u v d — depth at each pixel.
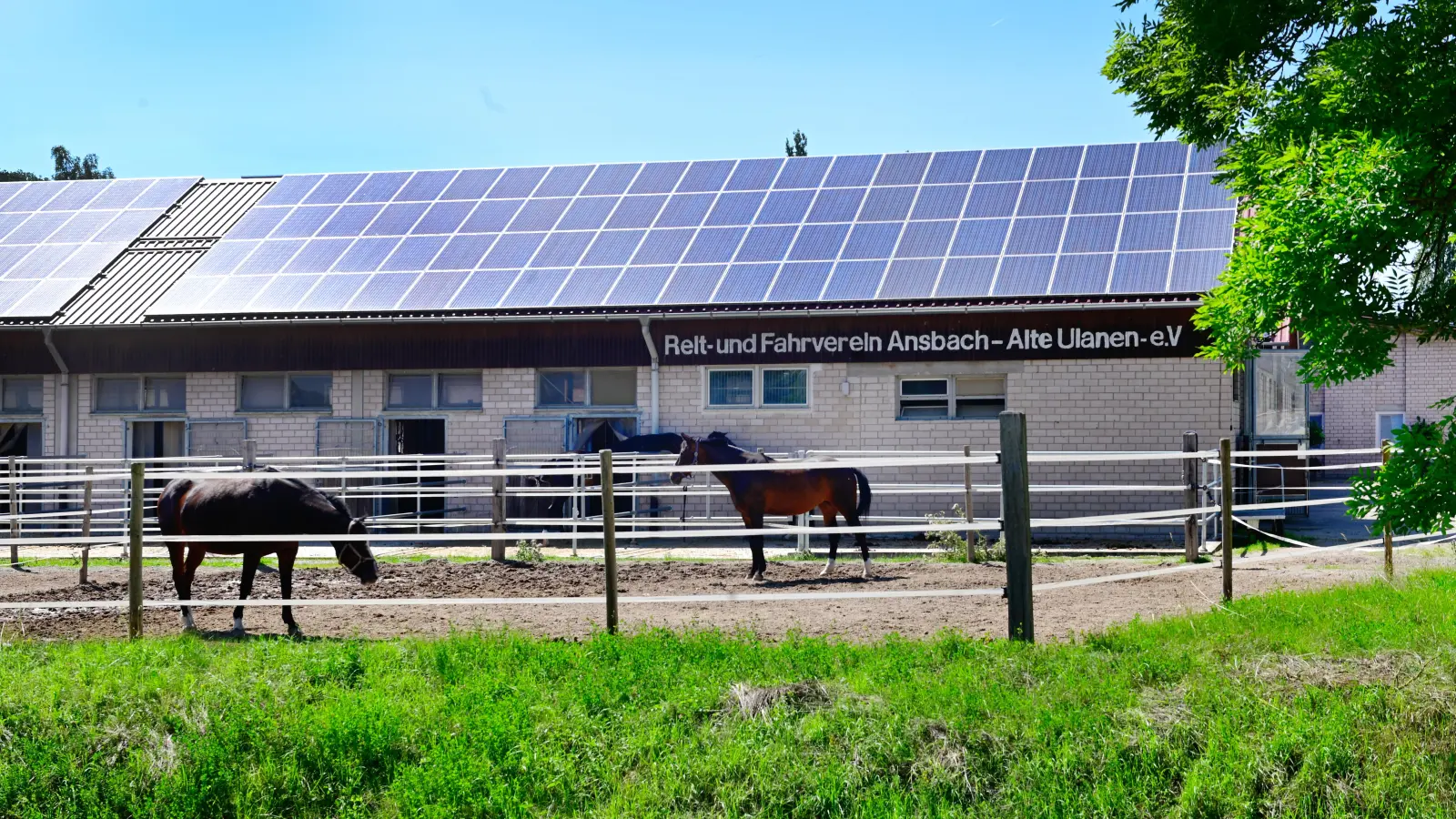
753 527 13.88
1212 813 6.28
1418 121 7.11
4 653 8.74
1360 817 6.21
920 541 19.00
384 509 21.38
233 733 7.29
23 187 28.44
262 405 22.05
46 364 22.22
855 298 19.61
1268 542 17.86
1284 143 7.42
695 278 20.69
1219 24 10.02
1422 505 6.49
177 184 27.69
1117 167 22.05
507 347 21.06
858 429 20.23
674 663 8.01
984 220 21.05
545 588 13.52
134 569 9.86
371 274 22.00
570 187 24.42
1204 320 7.17
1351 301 6.66
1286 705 6.95
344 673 8.23
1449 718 6.77
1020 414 8.70
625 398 21.09
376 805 6.89
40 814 6.83
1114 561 14.78
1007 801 6.44
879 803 6.43
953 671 7.68
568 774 6.88
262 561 16.84
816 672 7.84
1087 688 7.23
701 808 6.62
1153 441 19.22
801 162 24.11
